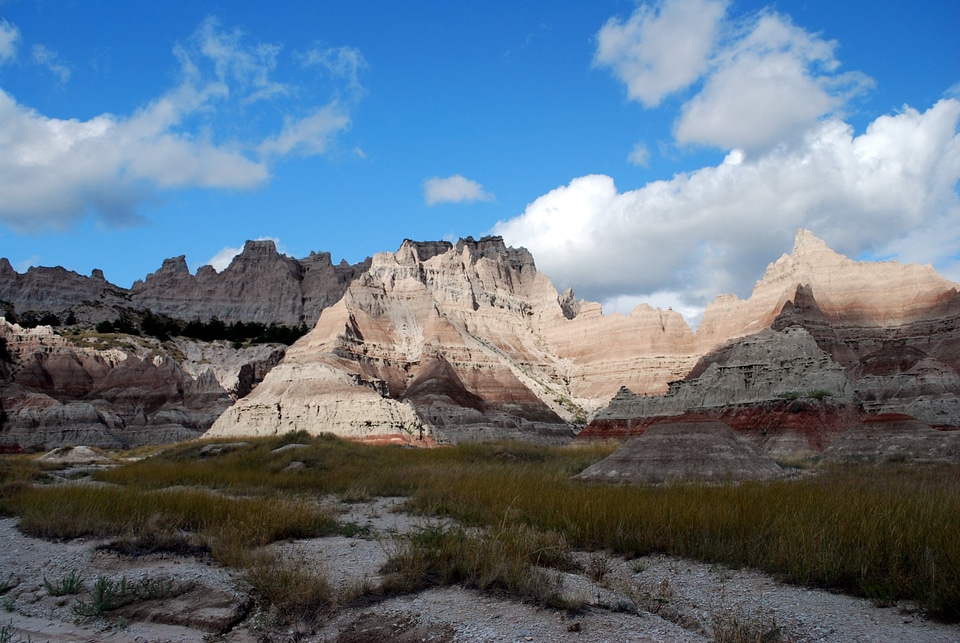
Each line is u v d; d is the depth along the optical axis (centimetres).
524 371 14862
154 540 2495
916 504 2372
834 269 14025
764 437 7906
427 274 16250
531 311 17625
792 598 1817
